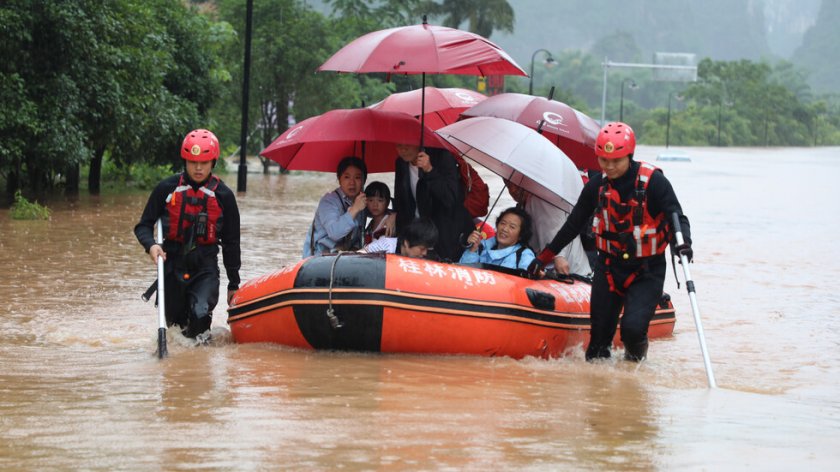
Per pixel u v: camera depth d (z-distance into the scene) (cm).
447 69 915
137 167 2916
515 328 862
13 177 2225
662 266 854
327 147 1030
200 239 872
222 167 3662
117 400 664
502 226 931
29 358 812
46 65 2033
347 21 4981
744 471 540
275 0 3997
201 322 867
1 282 1201
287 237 1748
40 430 587
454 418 632
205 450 548
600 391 740
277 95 4025
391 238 929
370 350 850
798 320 1162
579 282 984
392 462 533
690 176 4888
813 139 16900
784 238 2064
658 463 549
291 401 666
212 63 2958
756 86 16162
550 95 1125
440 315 834
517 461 543
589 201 855
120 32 2212
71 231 1711
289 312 846
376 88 5031
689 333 1073
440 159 956
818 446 598
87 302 1090
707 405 708
